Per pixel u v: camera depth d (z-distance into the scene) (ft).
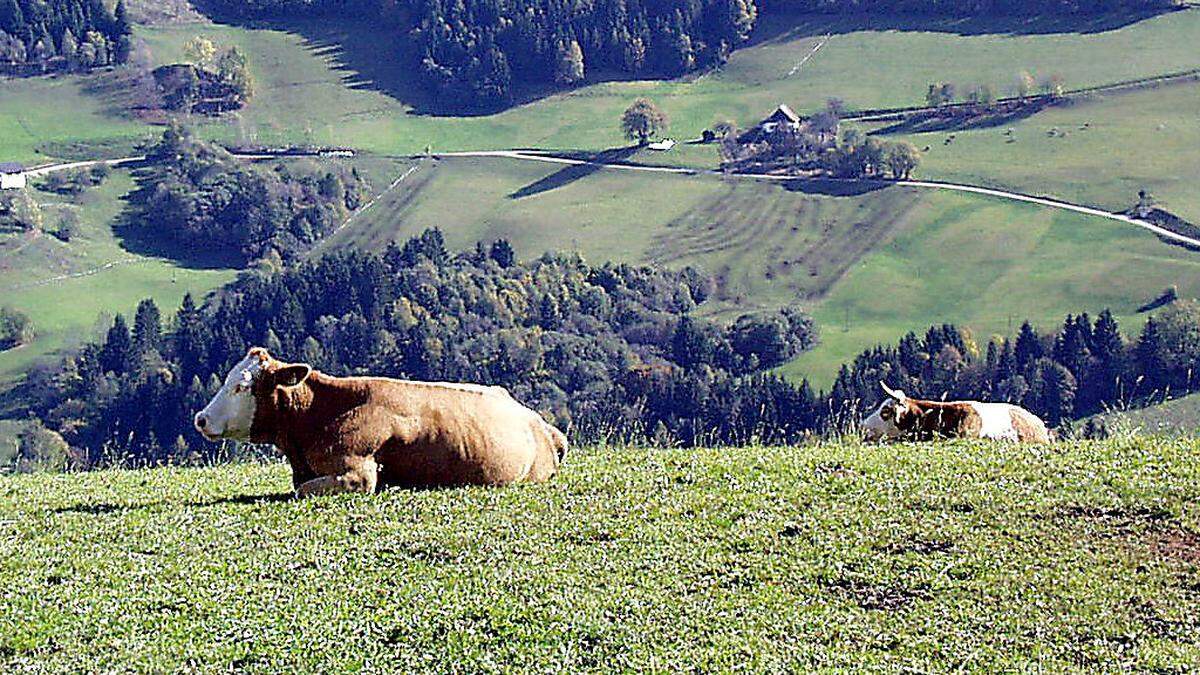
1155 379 357.41
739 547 50.44
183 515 56.03
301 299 449.48
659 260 640.99
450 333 430.20
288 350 428.15
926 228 648.38
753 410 304.50
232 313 446.60
